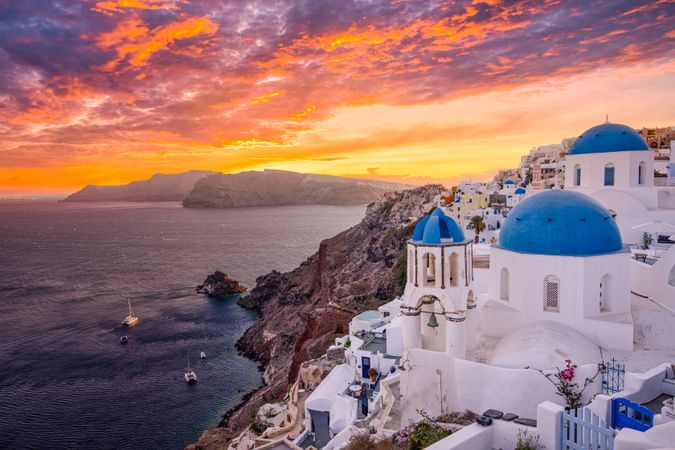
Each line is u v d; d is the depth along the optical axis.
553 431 14.27
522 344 21.92
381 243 106.75
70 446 56.72
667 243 39.34
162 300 128.50
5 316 111.88
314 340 69.19
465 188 100.88
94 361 82.44
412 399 23.16
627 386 17.31
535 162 113.38
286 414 46.34
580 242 23.58
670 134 88.81
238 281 155.75
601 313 23.55
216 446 52.62
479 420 15.84
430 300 26.31
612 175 44.25
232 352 87.94
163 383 73.69
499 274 26.25
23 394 69.88
